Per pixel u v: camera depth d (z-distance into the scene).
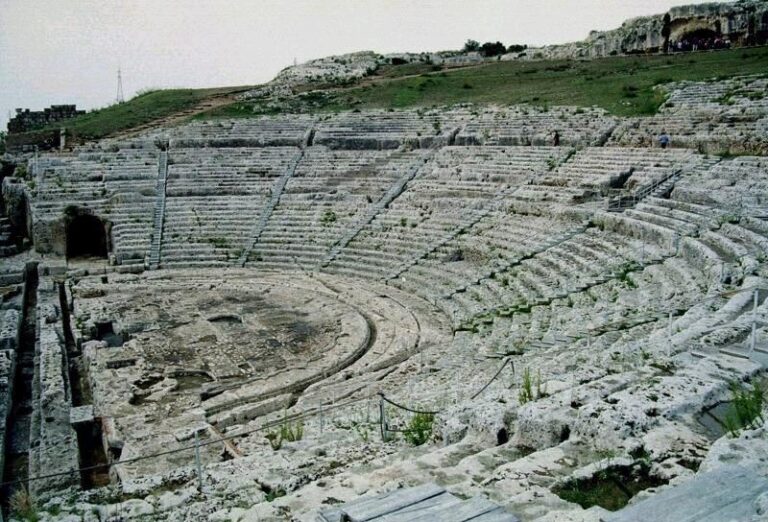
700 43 67.06
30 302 39.94
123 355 28.19
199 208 50.25
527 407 10.83
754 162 33.88
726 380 10.95
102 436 20.97
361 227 45.81
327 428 16.27
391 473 9.95
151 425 20.95
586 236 34.25
